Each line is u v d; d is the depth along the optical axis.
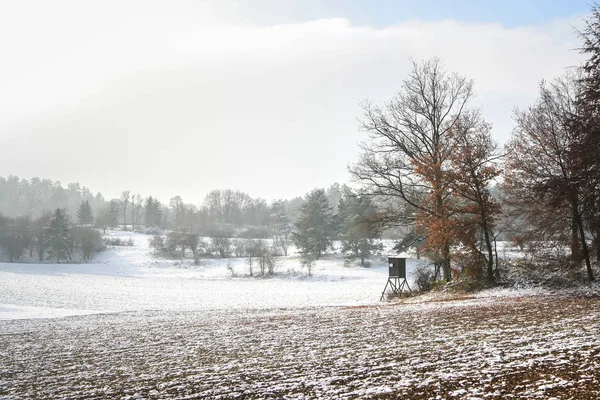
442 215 29.78
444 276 32.97
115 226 183.00
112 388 9.35
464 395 7.23
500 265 32.06
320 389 8.19
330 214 94.31
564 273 27.02
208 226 167.50
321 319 19.72
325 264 85.00
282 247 112.44
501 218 30.16
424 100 33.22
